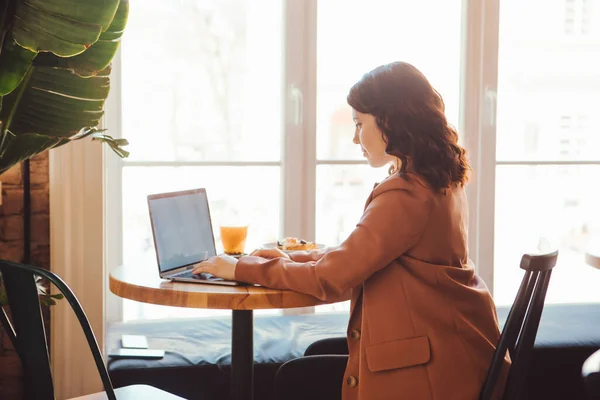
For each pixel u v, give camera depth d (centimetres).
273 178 347
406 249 193
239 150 344
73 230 273
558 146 375
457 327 191
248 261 207
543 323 329
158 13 332
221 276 208
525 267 180
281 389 216
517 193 373
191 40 336
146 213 335
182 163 338
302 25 342
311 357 217
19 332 172
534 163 373
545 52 370
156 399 196
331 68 349
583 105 376
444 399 188
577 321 333
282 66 344
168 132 336
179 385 275
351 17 350
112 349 290
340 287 192
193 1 335
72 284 274
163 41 333
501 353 187
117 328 321
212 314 348
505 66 368
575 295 383
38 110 214
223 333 314
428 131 197
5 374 280
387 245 190
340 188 353
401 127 197
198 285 206
